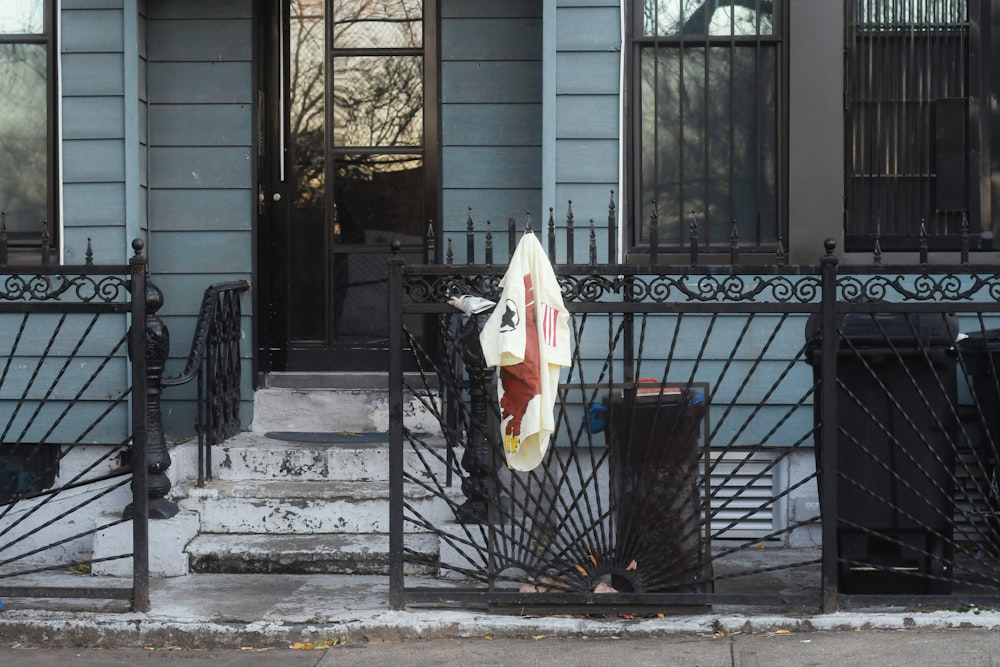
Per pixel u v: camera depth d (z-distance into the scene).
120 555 5.70
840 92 6.43
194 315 7.18
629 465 5.35
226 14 7.17
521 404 4.95
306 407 7.23
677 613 5.30
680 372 6.44
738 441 6.48
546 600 5.30
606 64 6.41
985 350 5.83
